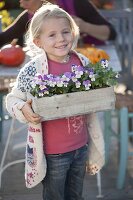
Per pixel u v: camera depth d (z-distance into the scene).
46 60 2.82
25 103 2.71
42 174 2.86
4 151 4.46
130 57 6.29
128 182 4.27
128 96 4.26
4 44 4.22
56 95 2.69
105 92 2.79
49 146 2.86
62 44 2.78
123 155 4.07
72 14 4.44
